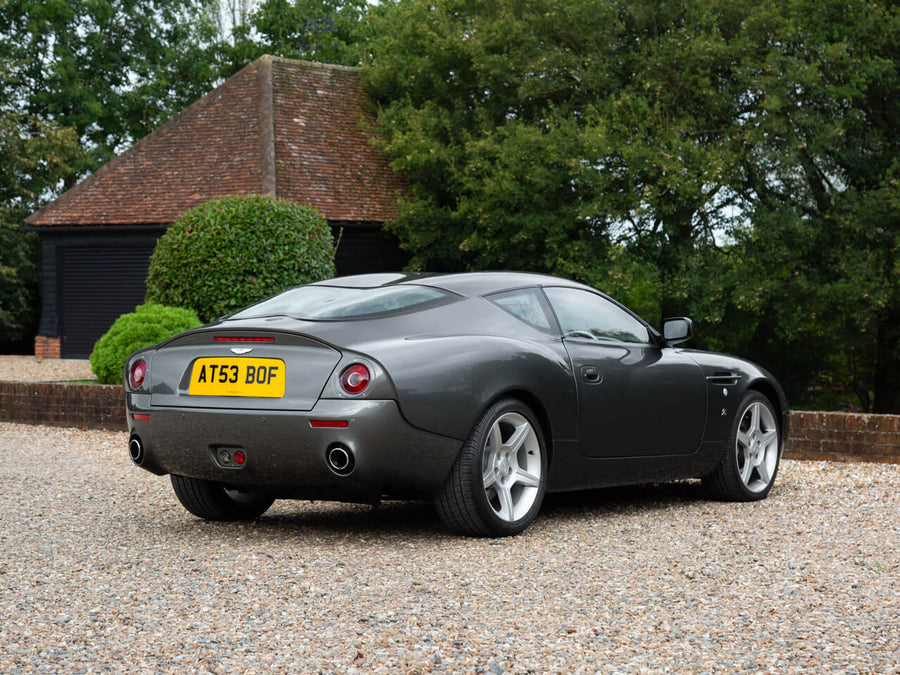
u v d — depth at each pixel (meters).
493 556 4.69
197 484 5.53
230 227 13.86
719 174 17.30
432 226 21.59
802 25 17.98
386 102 24.92
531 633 3.46
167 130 24.03
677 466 6.11
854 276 18.16
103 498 6.61
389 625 3.54
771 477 6.62
